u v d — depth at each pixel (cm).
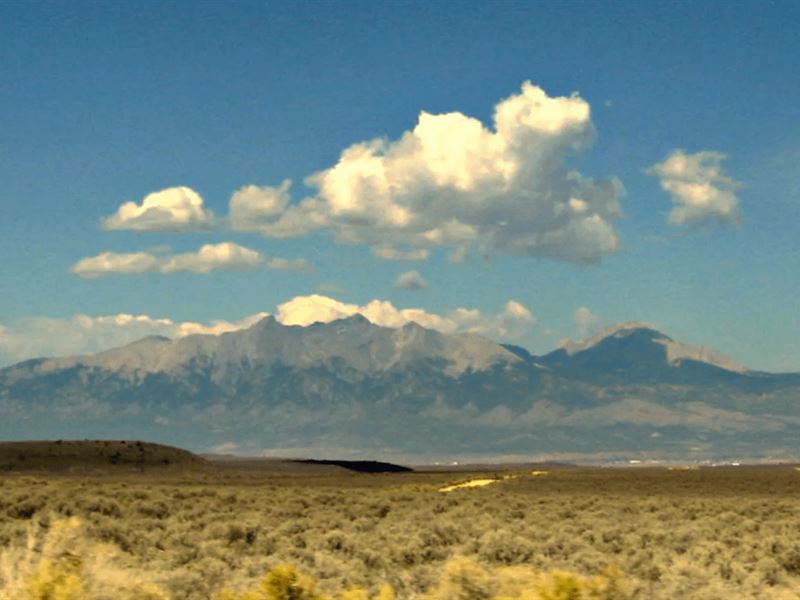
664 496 8712
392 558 3725
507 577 2192
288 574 2150
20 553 2481
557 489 10744
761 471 18538
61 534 2330
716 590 2884
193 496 6788
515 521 5219
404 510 6131
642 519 5541
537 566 3553
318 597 2145
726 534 4528
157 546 3856
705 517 5703
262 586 2150
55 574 2077
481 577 2192
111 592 2150
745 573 3297
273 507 5931
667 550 3928
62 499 5353
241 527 4162
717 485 11644
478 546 3959
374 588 2933
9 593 2098
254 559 3438
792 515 6044
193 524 4666
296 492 8381
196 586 2772
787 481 12794
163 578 2758
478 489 10831
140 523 4584
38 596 2044
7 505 5228
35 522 3669
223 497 6688
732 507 6512
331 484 13312
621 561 3562
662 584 2998
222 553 3550
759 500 7794
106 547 2422
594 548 4050
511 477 15200
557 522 5253
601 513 5928
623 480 13438
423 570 3253
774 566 3462
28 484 8175
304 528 4722
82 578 2142
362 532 4556
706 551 3734
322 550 3778
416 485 12619
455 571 2198
